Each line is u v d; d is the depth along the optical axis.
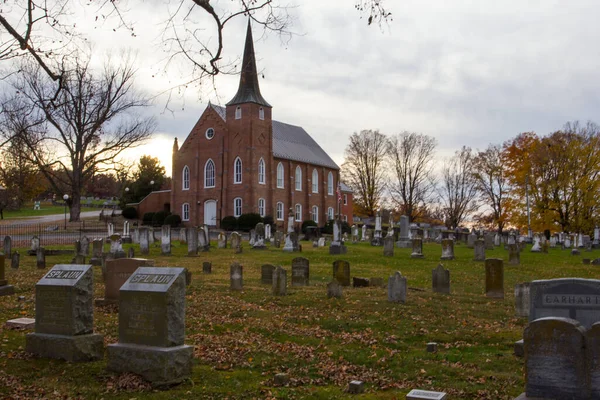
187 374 11.42
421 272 31.41
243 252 41.81
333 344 15.02
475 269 32.84
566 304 12.03
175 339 11.32
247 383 11.66
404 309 19.08
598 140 68.25
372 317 17.92
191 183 83.50
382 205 102.62
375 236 54.47
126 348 11.38
